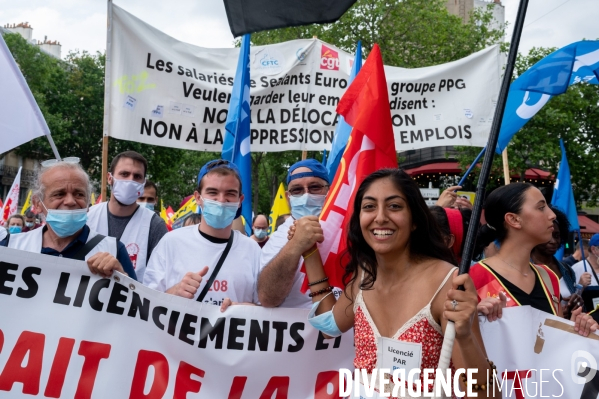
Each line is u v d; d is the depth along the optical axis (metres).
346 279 2.99
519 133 20.14
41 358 2.92
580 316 3.07
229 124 5.25
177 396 3.07
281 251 3.05
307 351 3.26
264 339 3.22
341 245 3.13
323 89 6.65
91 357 2.97
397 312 2.45
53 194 3.04
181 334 3.12
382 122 3.14
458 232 3.65
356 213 2.64
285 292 3.15
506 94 2.08
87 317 2.99
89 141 34.19
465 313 2.09
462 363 2.23
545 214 3.10
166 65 5.93
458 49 23.28
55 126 31.80
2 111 3.75
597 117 20.94
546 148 19.97
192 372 3.12
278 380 3.23
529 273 3.21
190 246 3.39
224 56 6.38
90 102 34.16
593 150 21.67
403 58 22.97
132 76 5.76
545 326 3.06
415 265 2.50
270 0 2.43
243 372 3.19
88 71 34.22
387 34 22.41
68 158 3.23
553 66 5.01
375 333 2.50
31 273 2.96
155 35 5.95
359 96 3.25
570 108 20.17
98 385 2.96
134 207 4.57
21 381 2.89
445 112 6.65
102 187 5.43
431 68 6.74
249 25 2.44
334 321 2.84
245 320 3.21
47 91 33.53
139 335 3.04
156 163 33.41
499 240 3.27
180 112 5.97
